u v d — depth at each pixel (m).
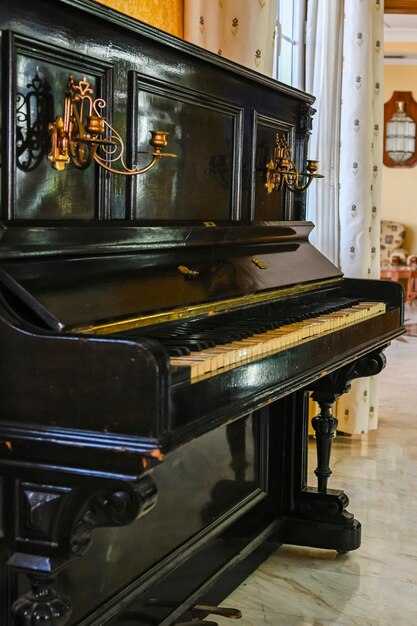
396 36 10.91
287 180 3.14
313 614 2.69
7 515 1.64
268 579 2.96
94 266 1.92
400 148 11.88
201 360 1.75
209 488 2.67
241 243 2.67
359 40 4.84
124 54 2.07
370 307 2.94
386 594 2.85
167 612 2.45
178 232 2.25
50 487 1.60
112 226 1.98
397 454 4.60
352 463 4.40
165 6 3.29
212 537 2.65
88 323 1.71
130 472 1.53
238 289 2.41
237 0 3.47
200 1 3.39
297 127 3.23
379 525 3.50
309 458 4.46
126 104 2.10
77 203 1.95
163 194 2.30
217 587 2.75
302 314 2.61
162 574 2.38
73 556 1.65
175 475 2.45
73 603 2.04
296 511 3.20
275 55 4.61
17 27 1.70
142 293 1.98
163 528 2.40
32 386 1.56
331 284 3.20
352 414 4.88
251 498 2.98
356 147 4.87
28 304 1.63
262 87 2.87
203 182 2.52
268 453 3.11
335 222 4.92
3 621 1.78
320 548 3.24
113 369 1.51
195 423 1.67
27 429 1.56
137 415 1.50
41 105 1.79
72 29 1.86
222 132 2.63
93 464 1.54
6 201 1.69
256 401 1.93
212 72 2.51
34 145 1.78
